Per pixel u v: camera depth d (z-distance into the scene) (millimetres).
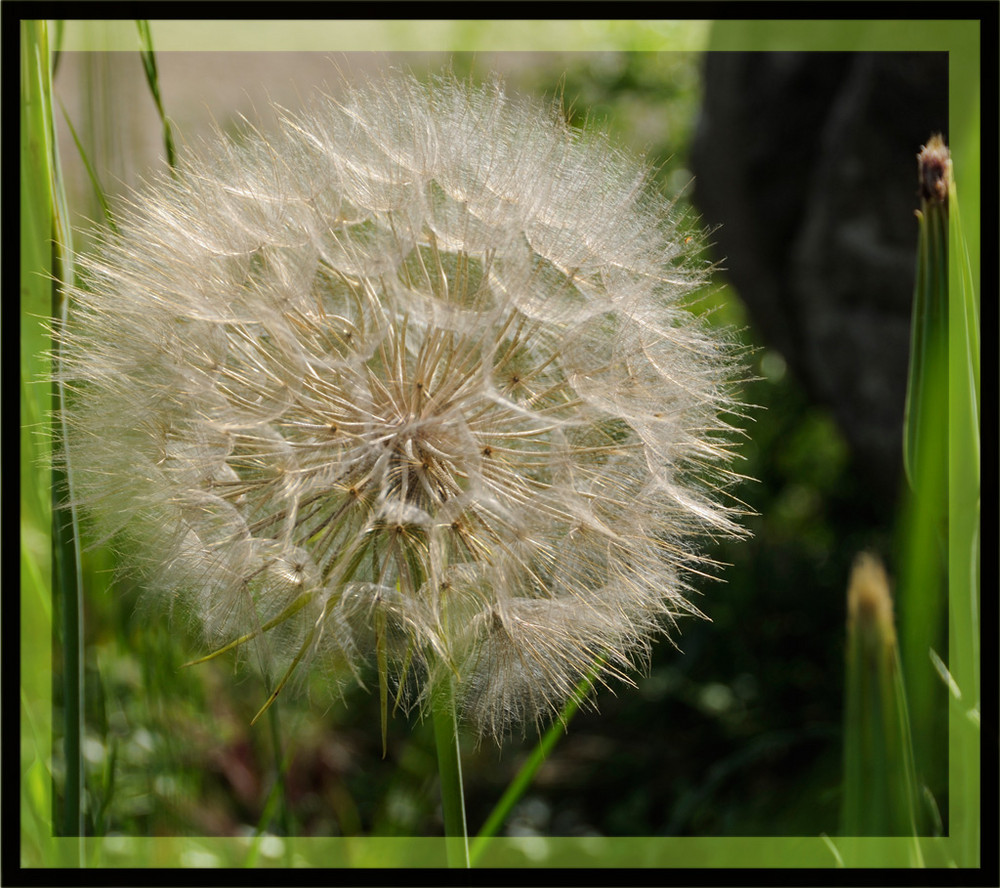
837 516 951
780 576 891
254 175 446
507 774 807
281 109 448
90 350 441
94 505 440
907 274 741
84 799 474
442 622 433
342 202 447
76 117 526
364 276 443
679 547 448
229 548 434
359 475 443
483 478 439
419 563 438
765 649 851
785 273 888
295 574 432
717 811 733
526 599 438
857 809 442
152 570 437
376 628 432
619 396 443
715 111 913
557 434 444
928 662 448
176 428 438
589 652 441
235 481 440
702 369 448
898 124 728
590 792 785
